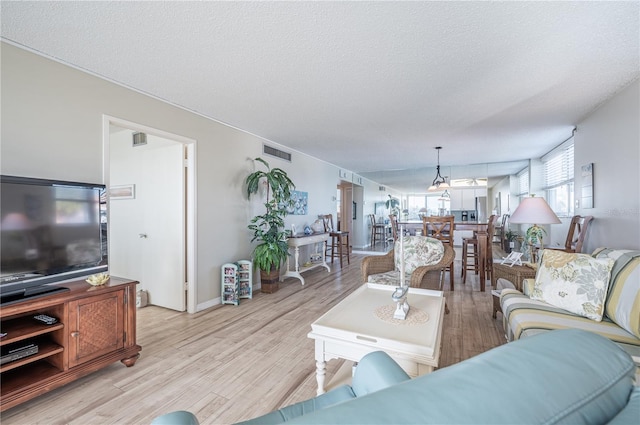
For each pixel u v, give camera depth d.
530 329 1.62
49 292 1.81
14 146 1.91
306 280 4.86
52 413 1.61
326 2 1.53
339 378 1.85
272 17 1.66
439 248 3.20
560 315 1.80
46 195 1.82
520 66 2.22
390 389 0.46
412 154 5.55
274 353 2.32
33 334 1.66
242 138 4.00
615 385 0.50
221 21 1.70
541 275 2.14
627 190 2.56
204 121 3.40
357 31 1.79
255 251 4.03
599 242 3.03
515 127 3.79
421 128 3.86
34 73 2.00
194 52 2.04
